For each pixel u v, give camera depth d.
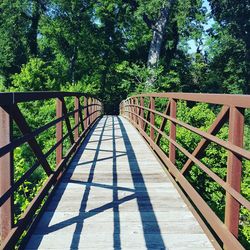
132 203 5.17
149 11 35.59
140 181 6.34
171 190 5.81
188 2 38.22
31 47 46.59
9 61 44.28
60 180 6.22
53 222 4.46
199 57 44.81
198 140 17.98
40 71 36.97
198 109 22.20
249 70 40.56
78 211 4.84
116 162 7.91
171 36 43.69
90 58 46.53
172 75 40.75
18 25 45.06
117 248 3.79
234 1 39.59
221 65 42.84
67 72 46.12
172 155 6.40
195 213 4.66
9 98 3.27
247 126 33.00
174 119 5.89
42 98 4.50
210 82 42.69
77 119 9.48
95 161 7.97
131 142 10.98
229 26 40.69
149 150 9.48
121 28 46.03
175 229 4.27
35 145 4.39
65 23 45.47
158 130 7.66
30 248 3.77
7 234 3.42
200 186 17.58
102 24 46.41
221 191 17.64
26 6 44.12
